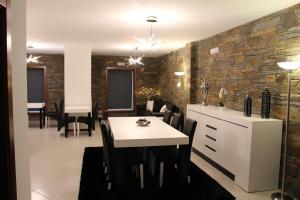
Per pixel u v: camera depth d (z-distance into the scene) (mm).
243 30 4012
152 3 2947
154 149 3436
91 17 3619
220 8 3131
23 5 1724
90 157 4371
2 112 1381
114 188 3039
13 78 1536
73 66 6344
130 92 9164
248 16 3523
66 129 5969
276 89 3299
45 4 3021
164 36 5086
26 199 1776
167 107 6992
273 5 3008
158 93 9164
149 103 8039
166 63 8250
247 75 3930
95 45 6418
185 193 3031
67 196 2924
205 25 4086
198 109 4617
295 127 2996
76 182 3328
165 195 2975
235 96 4270
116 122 4094
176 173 3662
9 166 1418
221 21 3809
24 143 1732
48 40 5672
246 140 3154
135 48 6949
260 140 3086
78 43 6121
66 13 3416
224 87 4625
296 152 2988
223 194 3006
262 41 3572
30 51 7934
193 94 5965
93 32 4715
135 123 3996
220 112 3932
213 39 5016
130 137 2926
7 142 1399
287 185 3107
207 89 5242
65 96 6328
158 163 3586
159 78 9141
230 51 4410
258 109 3664
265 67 3516
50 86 8570
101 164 4004
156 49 7164
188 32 4668
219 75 4812
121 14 3451
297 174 2971
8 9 1381
